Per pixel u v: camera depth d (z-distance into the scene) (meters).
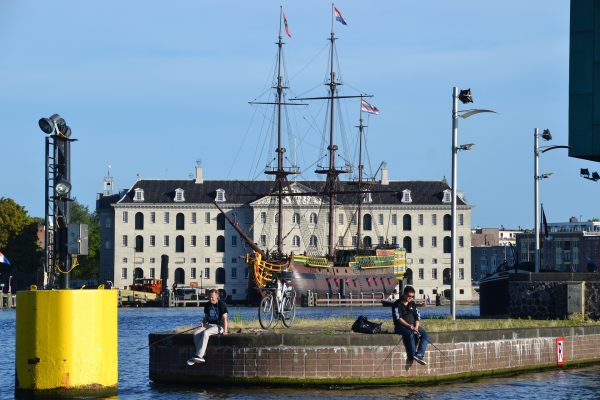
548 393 73.56
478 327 88.69
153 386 74.44
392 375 73.81
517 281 116.94
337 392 71.06
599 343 94.88
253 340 72.50
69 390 64.88
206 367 73.38
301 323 90.81
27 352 64.94
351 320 96.19
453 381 77.94
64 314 64.62
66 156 69.06
